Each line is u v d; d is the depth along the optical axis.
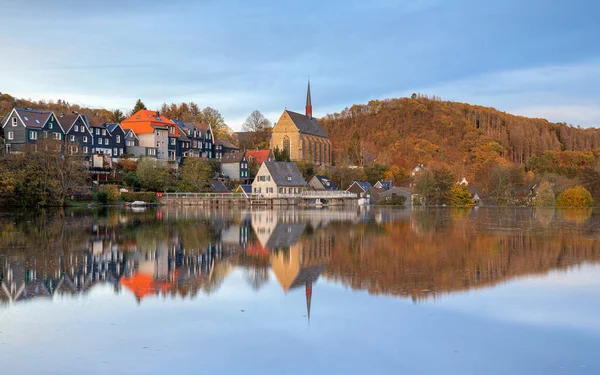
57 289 29.17
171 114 196.38
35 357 19.62
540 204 156.25
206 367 18.97
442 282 31.20
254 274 33.47
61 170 99.12
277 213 94.81
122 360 19.47
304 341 21.38
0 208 90.00
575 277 32.84
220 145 175.12
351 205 141.25
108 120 178.00
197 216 83.19
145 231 57.91
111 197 109.00
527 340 21.55
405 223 74.38
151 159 126.94
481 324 23.41
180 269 35.03
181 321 23.70
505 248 45.88
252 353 20.22
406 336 21.97
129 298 27.45
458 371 18.75
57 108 177.25
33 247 44.62
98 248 44.34
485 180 174.88
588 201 152.50
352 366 19.12
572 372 18.61
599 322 23.70
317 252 42.94
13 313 24.70
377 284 30.56
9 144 113.50
